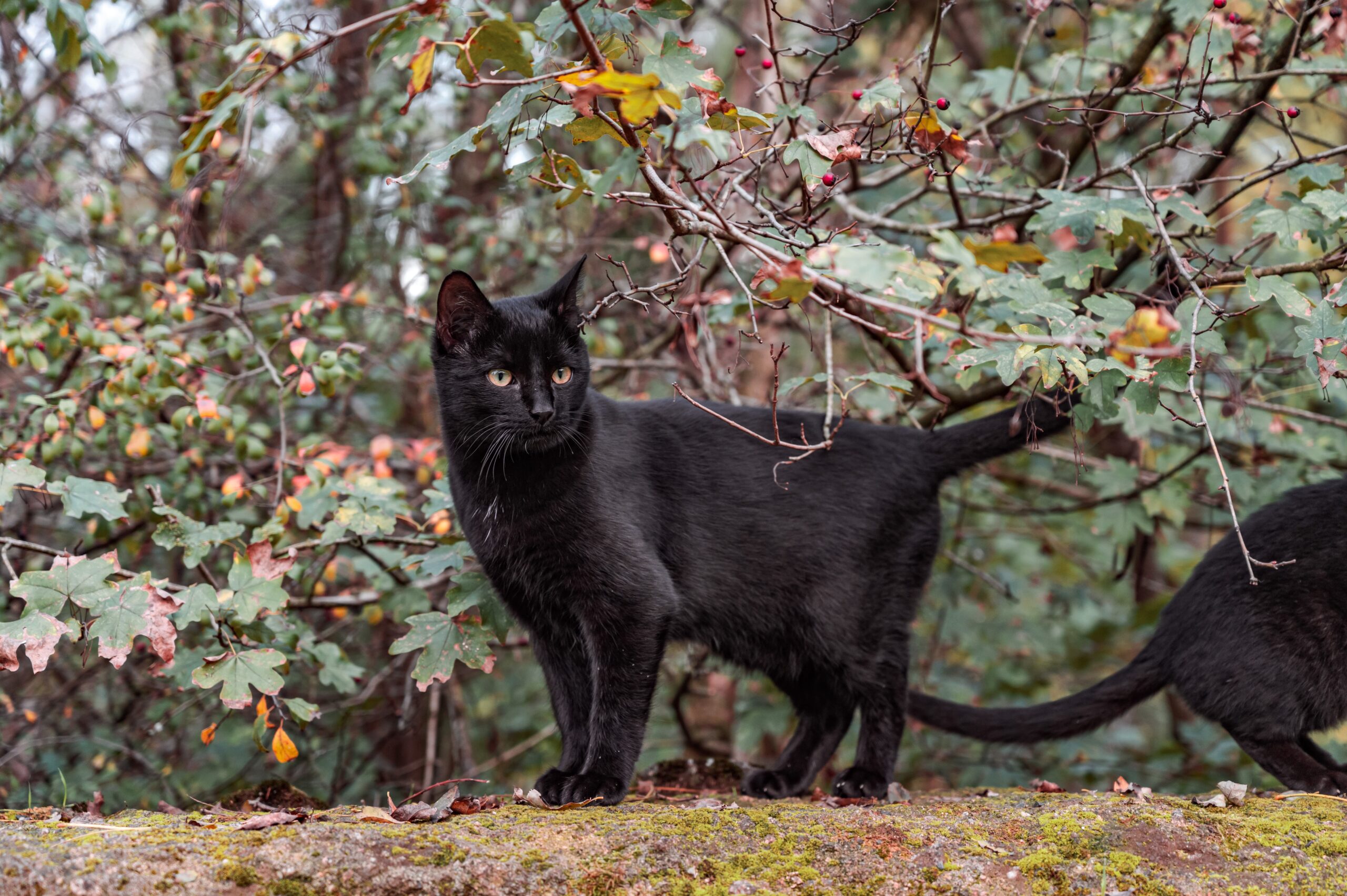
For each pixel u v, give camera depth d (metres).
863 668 3.40
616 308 5.32
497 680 6.02
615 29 2.79
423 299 5.31
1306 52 3.89
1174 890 2.31
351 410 5.60
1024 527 6.28
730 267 2.59
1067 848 2.45
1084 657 6.07
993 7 6.27
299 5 4.92
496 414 2.99
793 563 3.32
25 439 3.85
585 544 2.98
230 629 3.28
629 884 2.30
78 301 3.80
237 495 3.70
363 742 5.92
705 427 3.40
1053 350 2.70
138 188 5.04
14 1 3.50
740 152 2.87
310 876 2.15
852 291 2.38
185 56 5.20
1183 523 4.94
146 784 4.55
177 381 3.81
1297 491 3.27
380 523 3.46
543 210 5.33
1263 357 3.87
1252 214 3.29
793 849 2.44
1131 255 3.95
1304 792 3.01
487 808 2.81
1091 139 3.76
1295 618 3.07
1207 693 3.18
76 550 3.40
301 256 5.98
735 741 5.90
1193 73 4.03
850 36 3.63
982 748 5.55
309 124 5.12
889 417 4.57
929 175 3.21
